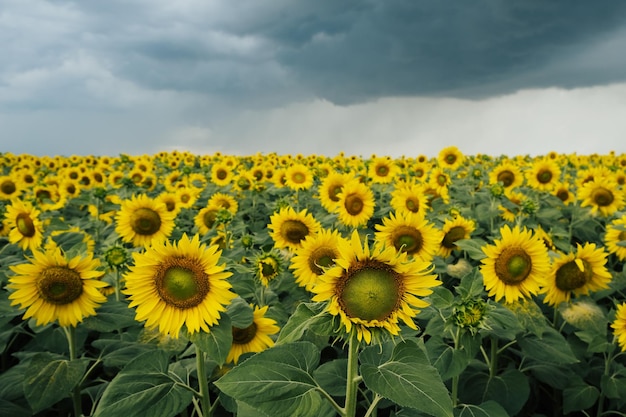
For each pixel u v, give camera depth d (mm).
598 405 1390
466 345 990
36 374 998
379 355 833
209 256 913
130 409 813
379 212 2455
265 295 1446
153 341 1066
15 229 2008
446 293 1012
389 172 3494
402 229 1536
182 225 2748
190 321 901
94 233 2686
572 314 1313
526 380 1226
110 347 1156
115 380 854
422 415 1018
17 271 1035
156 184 4664
